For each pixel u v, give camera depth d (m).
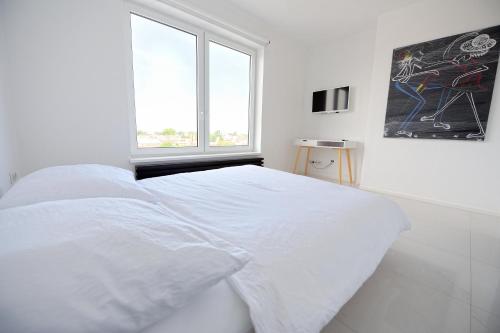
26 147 1.68
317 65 3.95
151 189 1.31
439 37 2.52
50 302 0.35
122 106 2.10
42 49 1.67
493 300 1.13
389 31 2.86
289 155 4.08
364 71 3.43
